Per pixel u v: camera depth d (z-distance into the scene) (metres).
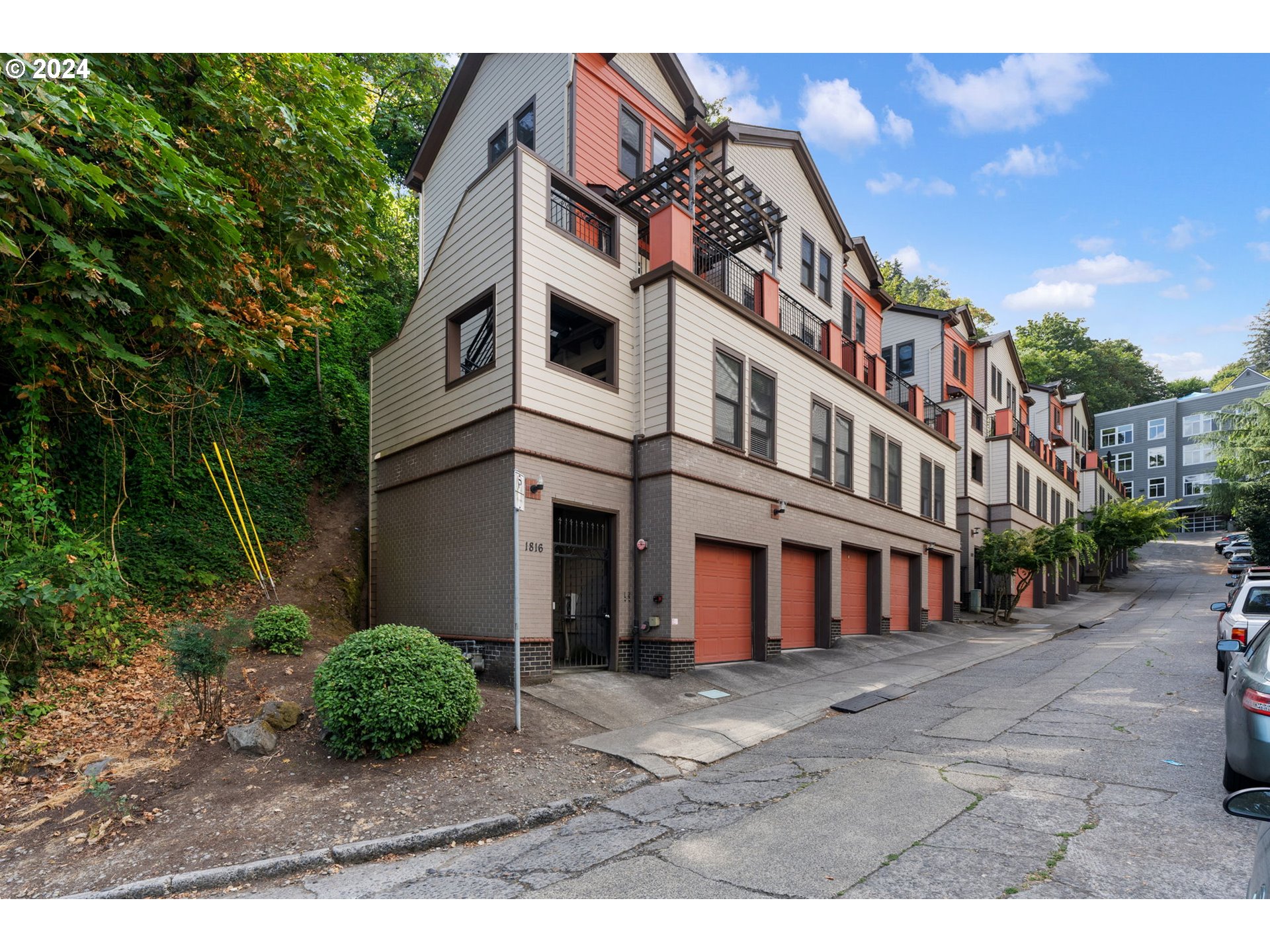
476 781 5.99
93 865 4.57
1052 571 28.75
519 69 14.23
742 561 12.83
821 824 4.86
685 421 11.37
